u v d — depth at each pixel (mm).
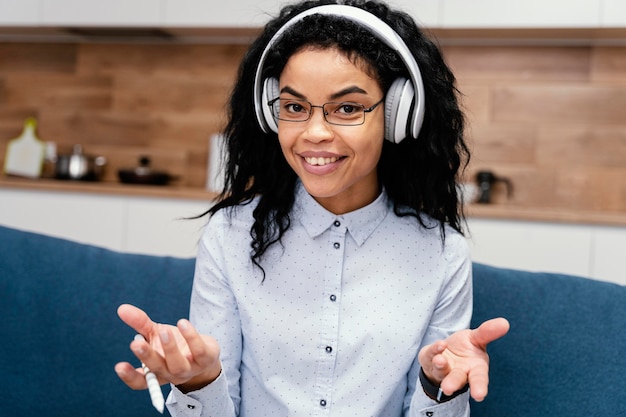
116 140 3723
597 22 2938
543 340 1171
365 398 1081
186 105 3658
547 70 3299
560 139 3287
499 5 3014
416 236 1149
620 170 3238
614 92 3238
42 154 3672
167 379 852
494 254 2859
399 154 1150
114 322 1244
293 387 1092
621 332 1159
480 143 3355
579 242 2793
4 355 1232
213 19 3246
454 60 3385
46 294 1260
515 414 1141
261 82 1057
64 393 1217
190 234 3105
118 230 3174
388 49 993
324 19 982
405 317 1100
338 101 973
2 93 3812
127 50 3705
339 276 1102
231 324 1128
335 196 1108
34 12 3418
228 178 1183
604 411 1117
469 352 876
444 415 981
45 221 3240
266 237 1118
